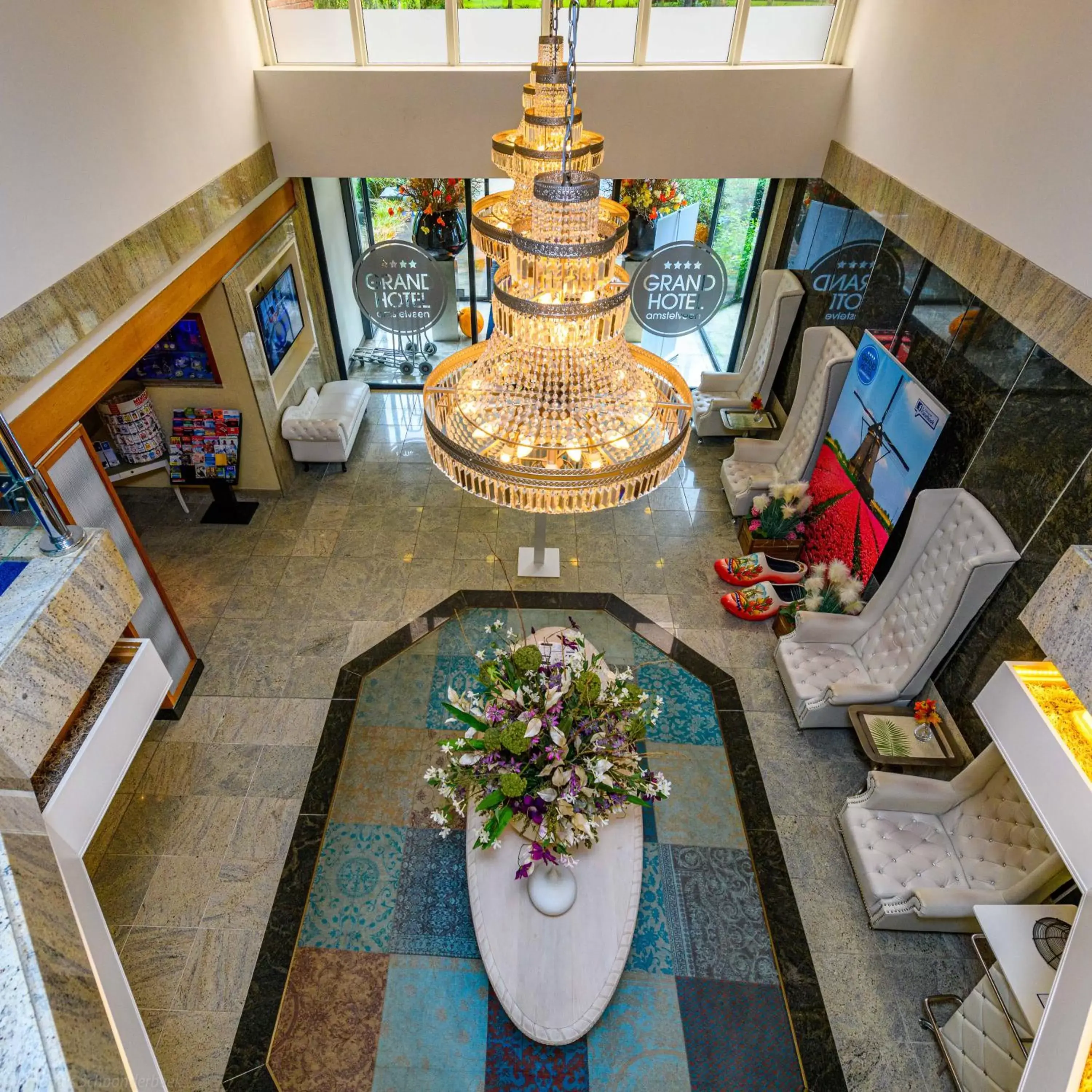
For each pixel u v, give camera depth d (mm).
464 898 4340
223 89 5836
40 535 2396
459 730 5250
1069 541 3777
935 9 5137
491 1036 3789
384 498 7645
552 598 6344
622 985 3992
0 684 1969
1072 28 3742
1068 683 2697
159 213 4863
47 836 1716
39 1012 1208
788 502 6762
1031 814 3879
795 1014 3918
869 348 6043
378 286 8070
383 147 6891
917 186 5348
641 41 6418
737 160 7020
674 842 4656
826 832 4773
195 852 4586
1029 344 4133
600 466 3203
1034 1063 2521
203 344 6578
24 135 3576
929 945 4223
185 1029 3812
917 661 4789
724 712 5438
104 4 4230
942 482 5043
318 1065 3680
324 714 5422
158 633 5117
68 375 4082
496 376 3359
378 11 6254
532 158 4023
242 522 7262
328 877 4430
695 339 9641
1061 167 3811
